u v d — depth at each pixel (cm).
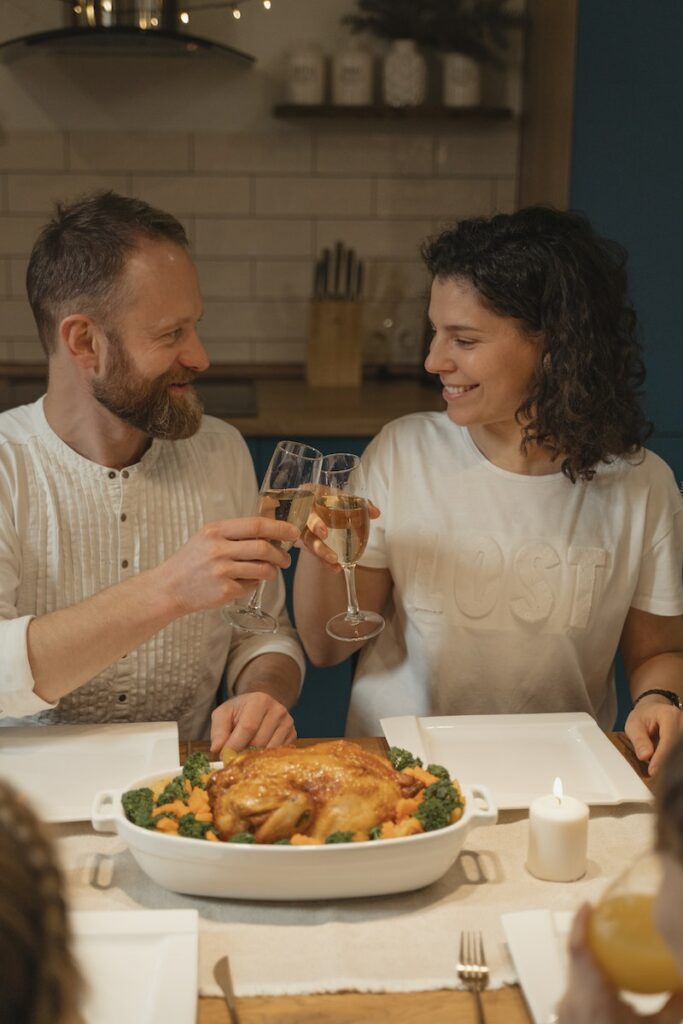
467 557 168
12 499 156
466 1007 96
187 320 152
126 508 161
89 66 341
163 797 114
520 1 341
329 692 293
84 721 163
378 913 108
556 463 170
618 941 74
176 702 167
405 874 108
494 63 346
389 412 307
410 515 172
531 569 167
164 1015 91
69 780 131
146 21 308
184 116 348
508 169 357
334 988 98
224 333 364
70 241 149
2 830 52
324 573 170
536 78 323
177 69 344
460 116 341
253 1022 94
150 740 141
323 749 115
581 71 279
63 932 54
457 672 171
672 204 285
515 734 145
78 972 56
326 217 358
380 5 340
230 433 178
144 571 153
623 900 75
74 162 347
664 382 291
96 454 159
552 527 167
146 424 154
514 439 169
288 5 341
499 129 354
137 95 345
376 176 356
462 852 120
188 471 167
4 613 150
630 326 168
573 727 146
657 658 169
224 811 108
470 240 157
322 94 343
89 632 137
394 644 180
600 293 158
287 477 136
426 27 340
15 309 354
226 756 121
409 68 338
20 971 50
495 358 157
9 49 319
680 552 172
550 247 154
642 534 168
